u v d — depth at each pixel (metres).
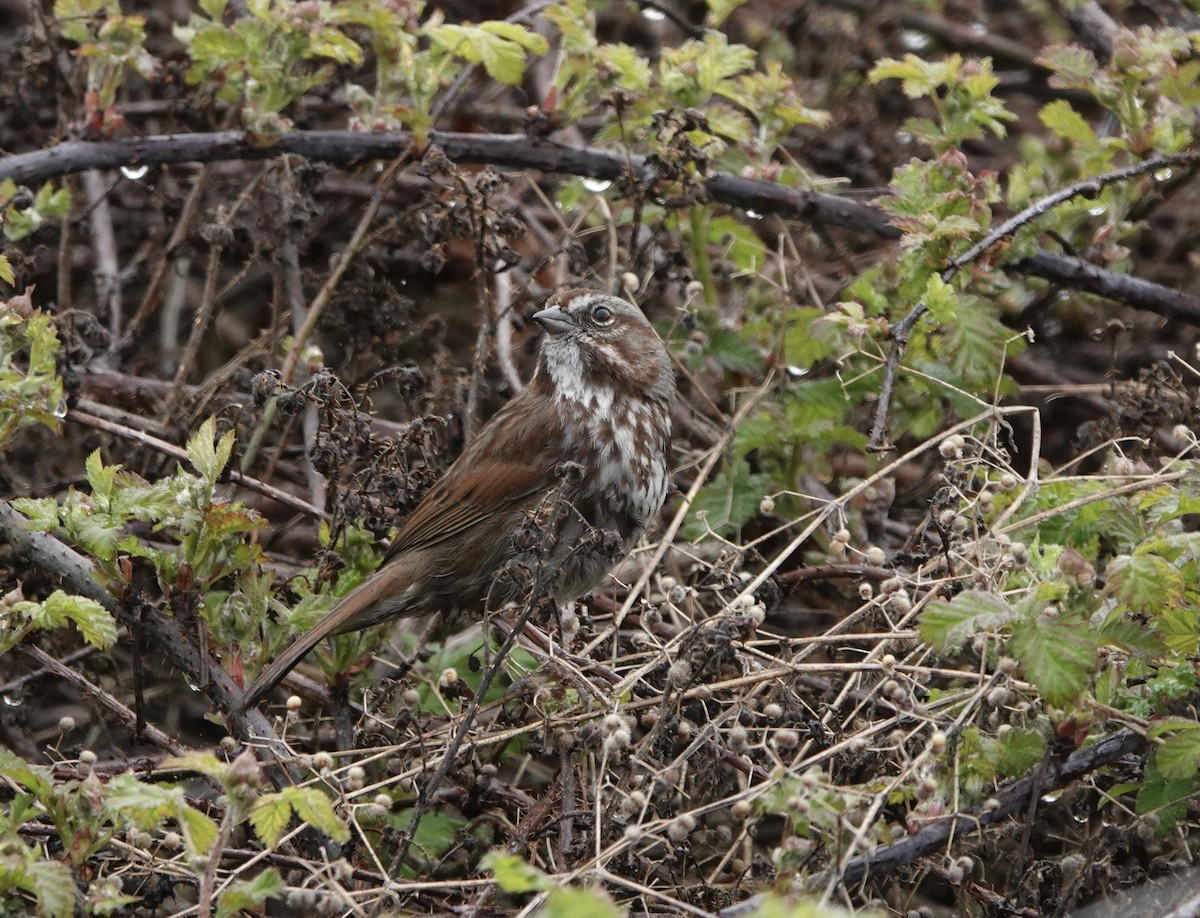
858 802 7.28
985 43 14.58
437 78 10.93
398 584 9.88
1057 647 7.26
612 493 10.59
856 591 10.67
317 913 8.48
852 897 8.22
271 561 11.23
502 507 10.31
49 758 9.95
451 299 12.92
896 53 14.43
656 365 10.84
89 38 10.98
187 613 8.80
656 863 8.30
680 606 10.94
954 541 8.96
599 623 10.89
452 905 8.51
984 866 8.76
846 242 13.36
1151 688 8.15
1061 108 11.12
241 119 11.88
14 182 11.34
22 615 8.23
